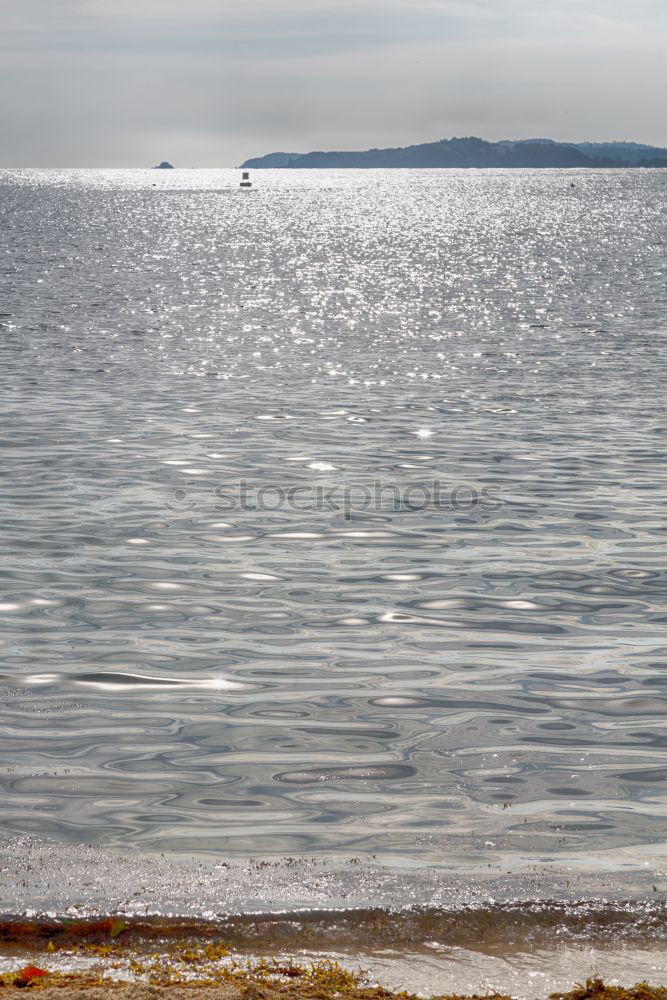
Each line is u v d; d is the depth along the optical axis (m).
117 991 5.21
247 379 32.16
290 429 24.56
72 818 7.84
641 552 15.38
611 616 12.87
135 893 6.67
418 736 9.52
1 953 5.92
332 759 9.02
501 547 15.66
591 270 78.12
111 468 20.45
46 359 35.44
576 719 9.93
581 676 11.02
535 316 49.88
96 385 30.53
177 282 68.69
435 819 7.88
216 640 11.98
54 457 21.23
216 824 7.77
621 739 9.48
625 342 40.22
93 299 56.84
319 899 6.60
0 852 7.25
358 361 36.28
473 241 116.00
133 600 13.28
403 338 42.69
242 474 20.19
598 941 6.13
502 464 21.05
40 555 15.05
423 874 6.97
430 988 5.60
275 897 6.62
